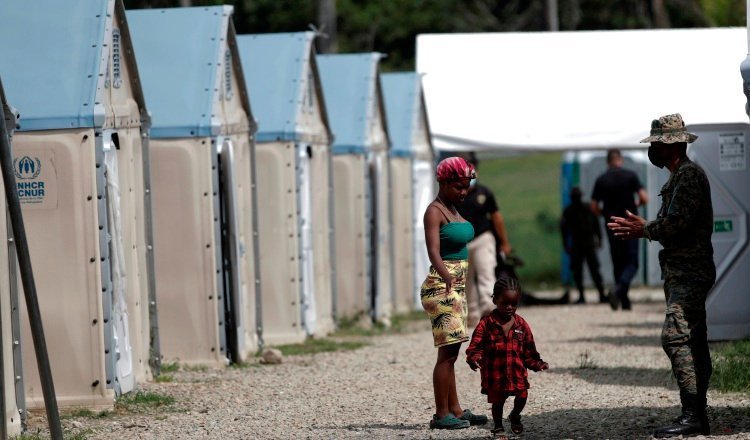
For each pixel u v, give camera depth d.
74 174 26.34
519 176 122.50
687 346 21.64
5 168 20.97
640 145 52.69
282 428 24.22
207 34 34.94
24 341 26.45
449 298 23.53
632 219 22.12
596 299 62.84
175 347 34.22
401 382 30.95
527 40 55.81
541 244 92.75
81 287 26.44
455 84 55.28
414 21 108.75
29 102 26.34
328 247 45.19
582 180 72.19
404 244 56.47
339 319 48.25
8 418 23.03
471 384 30.41
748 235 35.88
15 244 22.58
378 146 51.28
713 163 35.88
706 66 53.25
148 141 30.48
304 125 41.75
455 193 23.59
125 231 29.25
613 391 28.19
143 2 74.75
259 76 41.06
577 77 54.34
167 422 25.14
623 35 54.88
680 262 21.81
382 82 56.81
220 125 34.34
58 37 27.12
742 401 25.56
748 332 36.00
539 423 23.88
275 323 40.59
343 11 106.88
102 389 26.48
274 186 40.31
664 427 21.45
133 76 29.58
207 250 34.03
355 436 23.03
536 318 50.41
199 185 33.97
